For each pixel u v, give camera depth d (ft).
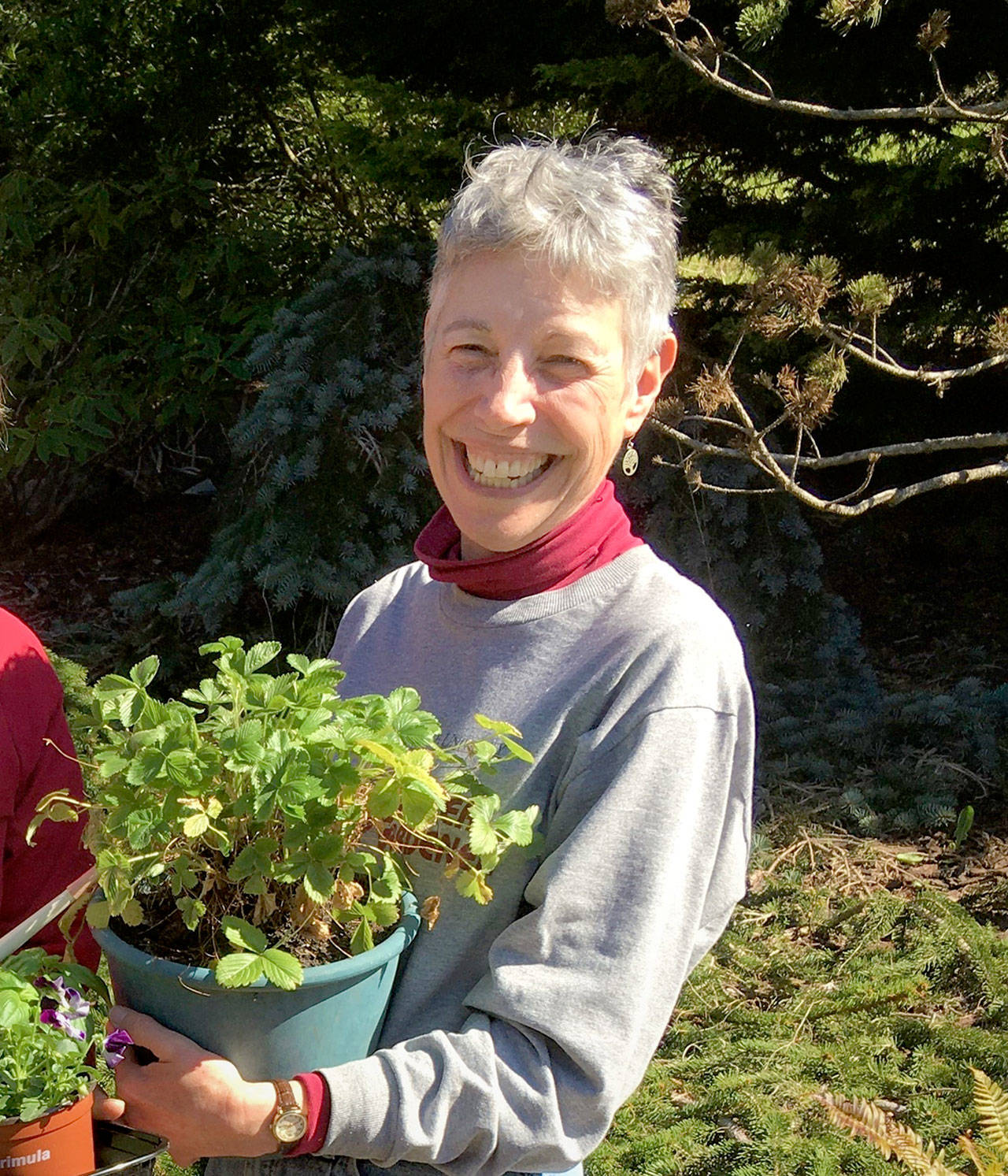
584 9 15.93
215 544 16.10
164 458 22.65
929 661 16.90
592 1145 3.97
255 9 19.35
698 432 15.28
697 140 16.61
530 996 3.91
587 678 4.25
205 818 3.75
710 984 10.35
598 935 3.93
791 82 14.98
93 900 4.30
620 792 4.01
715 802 4.13
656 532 15.33
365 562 15.11
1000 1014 9.48
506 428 4.20
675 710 4.08
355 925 4.13
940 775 13.70
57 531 21.61
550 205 4.17
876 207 15.47
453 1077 3.86
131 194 19.36
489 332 4.26
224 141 21.43
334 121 18.98
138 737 3.93
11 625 5.82
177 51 19.98
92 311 20.36
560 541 4.41
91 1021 4.23
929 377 11.05
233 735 3.84
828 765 13.99
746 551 15.42
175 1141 3.95
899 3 13.97
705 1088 8.82
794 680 15.42
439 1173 4.13
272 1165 4.25
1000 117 11.21
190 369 19.25
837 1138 7.81
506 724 4.09
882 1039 9.21
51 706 5.81
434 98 18.15
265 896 4.04
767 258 10.48
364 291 16.17
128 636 17.06
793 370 10.80
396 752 3.89
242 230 19.92
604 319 4.26
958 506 19.53
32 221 19.70
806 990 10.16
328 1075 3.87
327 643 15.33
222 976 3.64
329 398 15.15
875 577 18.76
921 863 12.50
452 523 4.91
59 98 20.40
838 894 11.97
